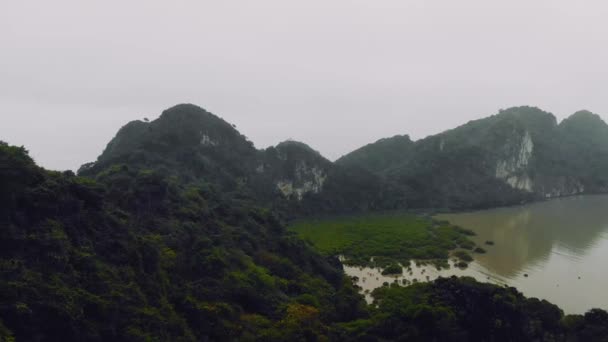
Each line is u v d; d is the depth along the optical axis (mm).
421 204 164500
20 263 32125
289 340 41188
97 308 33781
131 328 34719
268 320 45125
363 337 45312
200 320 41625
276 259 62719
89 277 36188
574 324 46781
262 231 73062
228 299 46656
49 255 34188
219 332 41125
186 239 55031
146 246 44750
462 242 102000
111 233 42875
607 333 44562
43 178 39500
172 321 38438
